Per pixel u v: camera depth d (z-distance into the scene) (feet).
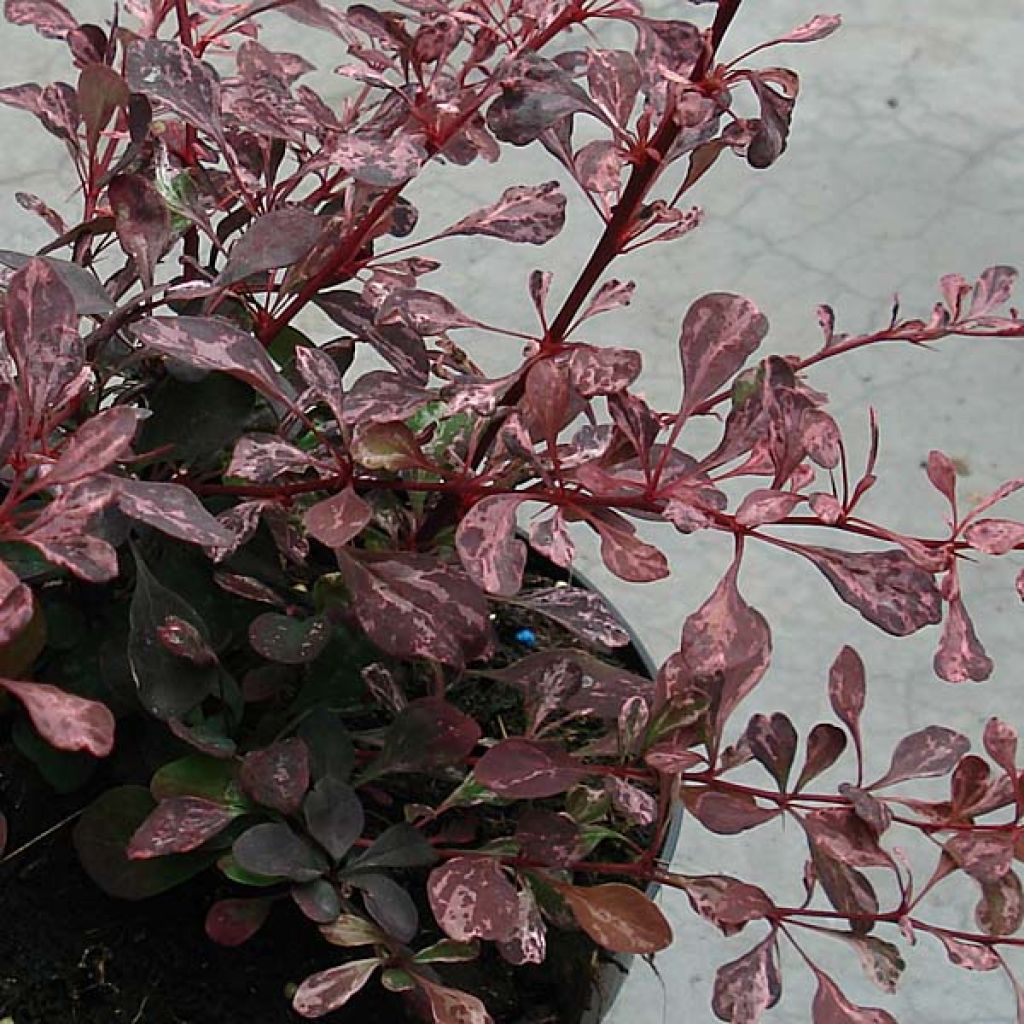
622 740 2.26
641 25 2.16
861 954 2.16
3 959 2.49
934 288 5.62
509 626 3.07
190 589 2.56
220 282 2.16
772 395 2.01
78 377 2.01
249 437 2.20
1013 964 4.25
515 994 2.56
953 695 4.73
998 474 5.19
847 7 6.48
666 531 5.05
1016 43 6.41
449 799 2.35
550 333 2.31
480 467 2.63
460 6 2.49
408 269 2.66
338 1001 2.10
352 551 2.18
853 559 2.04
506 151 5.86
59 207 5.51
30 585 2.51
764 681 4.72
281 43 6.11
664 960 4.20
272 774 2.23
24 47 5.98
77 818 2.61
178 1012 2.47
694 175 2.33
